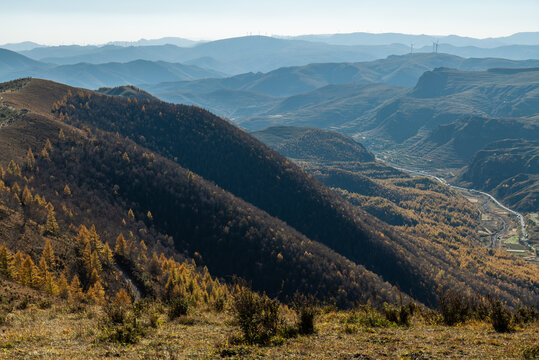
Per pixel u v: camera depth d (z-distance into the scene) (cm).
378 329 2377
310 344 1956
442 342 1983
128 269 9444
